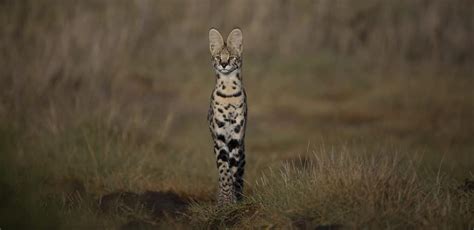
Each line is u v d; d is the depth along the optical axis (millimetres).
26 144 21734
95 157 21234
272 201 15266
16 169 15508
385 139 28391
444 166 20844
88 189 19109
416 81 44969
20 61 30109
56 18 35312
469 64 53500
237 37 18141
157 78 42031
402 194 14117
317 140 30312
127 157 21672
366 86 44844
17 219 13609
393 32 53844
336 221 13711
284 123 36500
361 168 14945
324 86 44281
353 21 55500
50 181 19578
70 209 15945
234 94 18031
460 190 15453
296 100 41031
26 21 33781
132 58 42500
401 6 56000
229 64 17828
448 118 36938
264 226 14477
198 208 16328
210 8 53031
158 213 16422
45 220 14062
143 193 18109
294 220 14125
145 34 46531
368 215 13469
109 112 27328
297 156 24125
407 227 13375
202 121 35188
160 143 25531
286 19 53781
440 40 55281
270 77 44750
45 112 26703
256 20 52125
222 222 15266
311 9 54719
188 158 23391
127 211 16266
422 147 28125
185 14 52281
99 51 33062
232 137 18172
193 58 48094
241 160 18328
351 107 39125
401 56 52312
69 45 32250
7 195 13836
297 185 15320
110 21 38281
